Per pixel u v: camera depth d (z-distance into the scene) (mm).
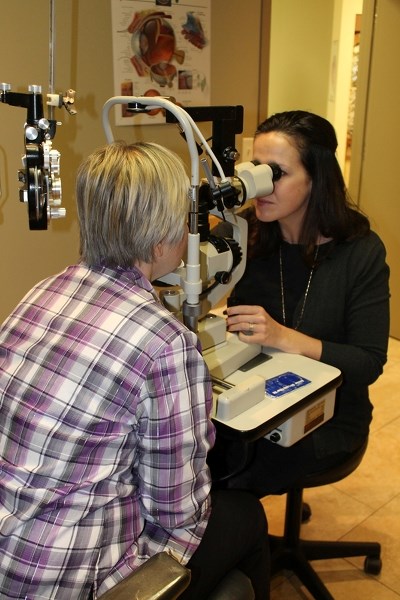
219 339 1350
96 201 973
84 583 915
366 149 3156
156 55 2326
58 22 2037
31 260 2221
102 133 2275
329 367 1354
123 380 915
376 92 3020
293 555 1708
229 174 1214
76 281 1028
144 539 1021
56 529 907
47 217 1157
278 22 4359
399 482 2191
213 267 1235
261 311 1388
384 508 2061
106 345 932
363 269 1470
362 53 3029
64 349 952
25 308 1052
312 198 1459
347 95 4414
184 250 1120
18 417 954
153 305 971
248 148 2777
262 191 1256
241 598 1128
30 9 1973
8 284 2197
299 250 1558
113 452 937
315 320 1509
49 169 1108
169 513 982
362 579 1768
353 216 1521
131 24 2217
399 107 2936
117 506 966
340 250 1502
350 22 4180
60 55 2080
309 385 1272
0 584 915
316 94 4445
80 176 999
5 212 2104
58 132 2158
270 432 1243
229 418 1144
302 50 4344
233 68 2598
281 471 1465
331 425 1488
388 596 1707
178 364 925
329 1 4109
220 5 2453
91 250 1016
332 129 1443
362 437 1547
